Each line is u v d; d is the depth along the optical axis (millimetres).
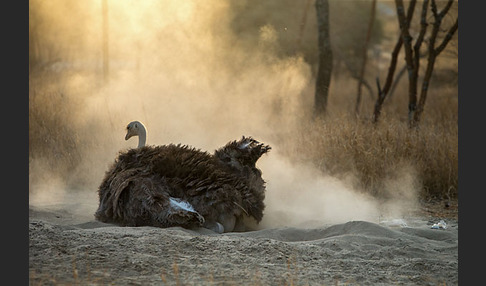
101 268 13773
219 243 15742
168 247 15227
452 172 25547
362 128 27453
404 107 40031
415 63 30562
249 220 19016
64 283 12883
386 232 17672
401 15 30750
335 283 13578
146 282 13055
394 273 14594
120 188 17781
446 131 28125
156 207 17234
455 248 16750
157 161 18344
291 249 15719
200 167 18281
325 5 34531
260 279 13398
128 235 15992
